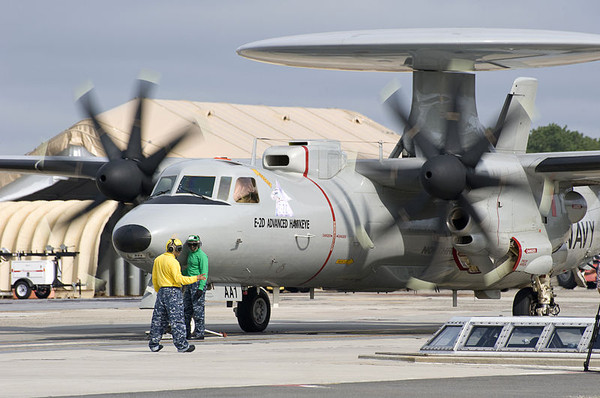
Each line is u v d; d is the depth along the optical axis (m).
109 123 126.81
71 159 64.69
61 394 26.47
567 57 63.09
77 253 125.38
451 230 57.94
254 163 58.12
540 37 58.66
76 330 60.66
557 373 31.61
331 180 57.91
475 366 33.88
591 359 33.19
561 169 56.03
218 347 44.19
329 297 138.62
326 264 56.59
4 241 130.50
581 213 63.12
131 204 57.31
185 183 51.88
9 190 111.88
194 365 34.97
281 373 31.95
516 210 57.91
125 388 27.81
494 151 61.25
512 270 58.41
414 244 60.03
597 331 32.38
